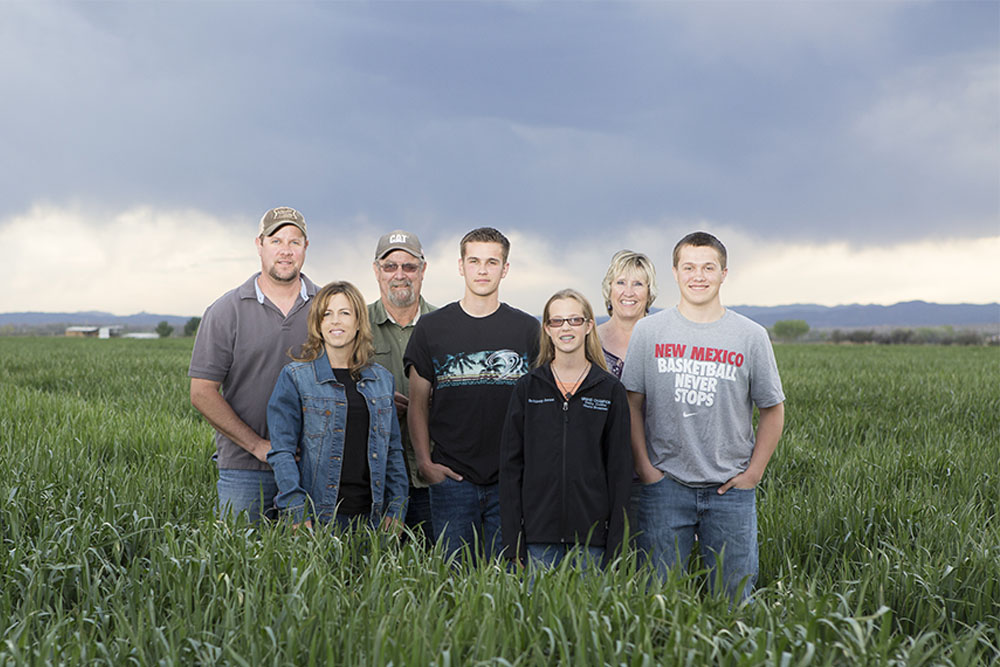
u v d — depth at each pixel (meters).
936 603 4.30
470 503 5.31
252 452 5.26
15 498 5.60
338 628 3.46
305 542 4.48
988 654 3.89
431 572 4.01
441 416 5.37
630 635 3.40
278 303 5.41
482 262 5.23
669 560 4.66
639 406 4.89
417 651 3.12
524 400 4.77
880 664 3.16
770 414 4.68
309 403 5.09
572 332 4.65
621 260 5.62
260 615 3.68
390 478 5.25
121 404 13.67
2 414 10.73
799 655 3.30
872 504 6.01
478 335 5.32
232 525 4.77
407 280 5.80
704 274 4.61
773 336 136.25
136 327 139.00
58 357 27.59
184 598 3.88
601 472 4.66
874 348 49.19
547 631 3.35
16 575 4.28
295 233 5.30
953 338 96.38
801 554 5.53
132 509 5.41
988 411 12.02
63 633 3.66
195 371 5.26
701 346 4.63
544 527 4.63
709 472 4.60
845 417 11.14
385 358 5.93
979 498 6.77
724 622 3.62
